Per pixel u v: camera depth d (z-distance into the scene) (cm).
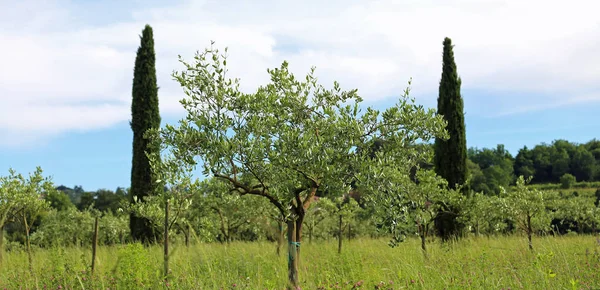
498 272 880
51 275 909
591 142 9838
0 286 884
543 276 768
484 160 8975
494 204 1544
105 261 1105
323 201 1614
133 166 2000
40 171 1360
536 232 1762
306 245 1652
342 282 795
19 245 2014
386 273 900
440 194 1434
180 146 866
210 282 835
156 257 1053
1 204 1277
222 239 1694
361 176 834
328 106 954
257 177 895
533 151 9256
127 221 2320
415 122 898
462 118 2111
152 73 2069
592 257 1012
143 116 2020
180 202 1030
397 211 859
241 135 869
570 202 2650
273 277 909
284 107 965
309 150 813
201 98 911
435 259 1127
